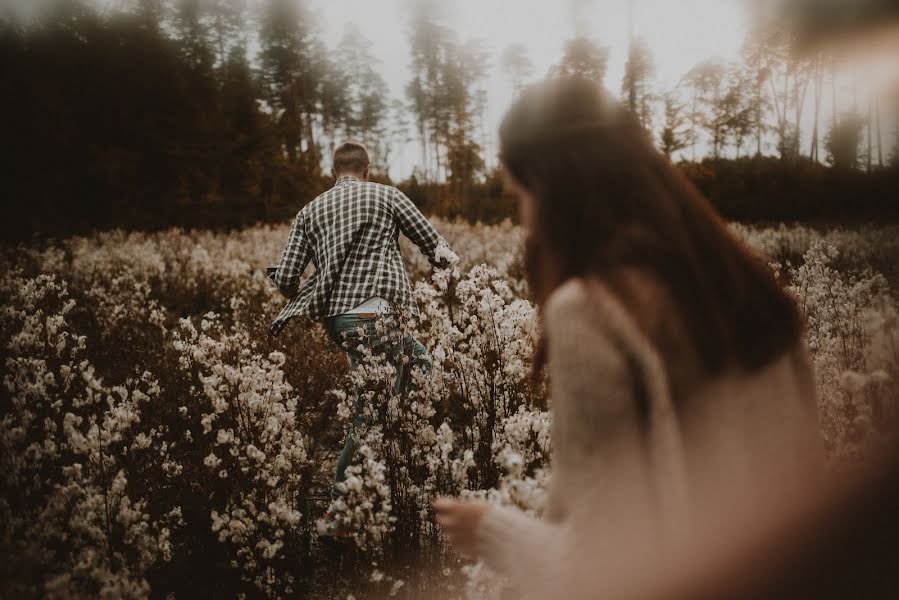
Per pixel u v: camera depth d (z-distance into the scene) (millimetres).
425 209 34375
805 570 848
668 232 865
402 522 2227
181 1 23688
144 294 6953
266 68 37094
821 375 2449
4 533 1868
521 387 2869
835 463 1463
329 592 2268
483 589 1568
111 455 2424
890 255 5695
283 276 2932
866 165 10211
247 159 23656
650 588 793
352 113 48688
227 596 2262
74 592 1759
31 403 2871
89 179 17031
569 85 970
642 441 800
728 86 24922
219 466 2568
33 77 16125
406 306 2857
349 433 2633
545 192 918
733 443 860
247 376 2549
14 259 9812
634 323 781
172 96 21141
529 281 1021
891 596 879
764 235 11422
